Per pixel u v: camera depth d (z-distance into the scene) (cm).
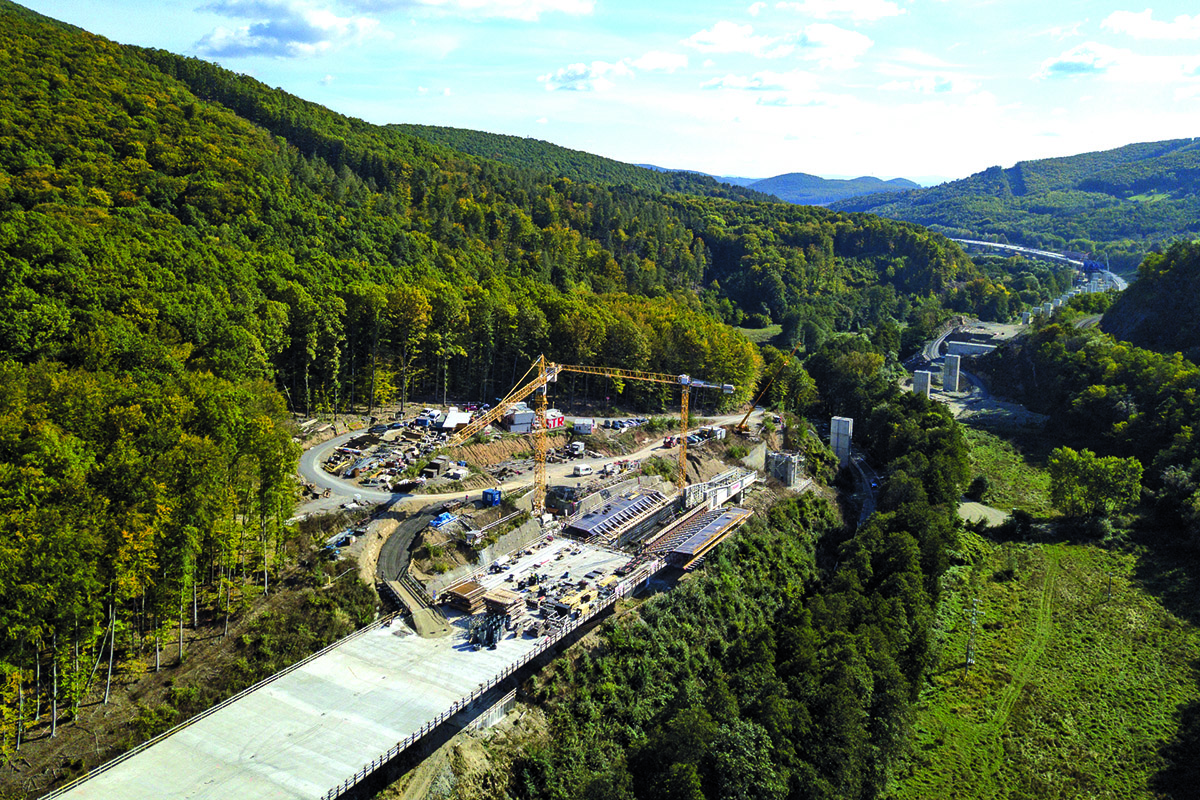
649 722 11831
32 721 8250
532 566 14112
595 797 9231
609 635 12681
